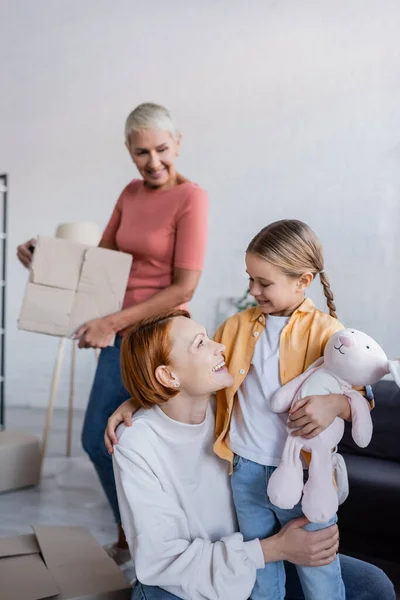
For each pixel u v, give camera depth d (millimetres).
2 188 3492
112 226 1983
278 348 1085
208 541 1032
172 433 1096
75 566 1341
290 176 3752
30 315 1812
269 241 1028
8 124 4613
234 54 3898
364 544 1866
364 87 3523
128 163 4254
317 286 3641
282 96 3766
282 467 982
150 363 1049
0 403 3479
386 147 3471
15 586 1227
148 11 4121
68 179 4445
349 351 968
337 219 3613
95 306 1810
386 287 3477
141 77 4184
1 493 2545
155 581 982
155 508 1021
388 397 2262
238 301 3893
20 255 1978
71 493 2572
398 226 3443
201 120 4016
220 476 1136
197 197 1775
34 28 4465
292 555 993
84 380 4328
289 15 3723
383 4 3455
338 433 1004
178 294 1765
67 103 4418
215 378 1049
